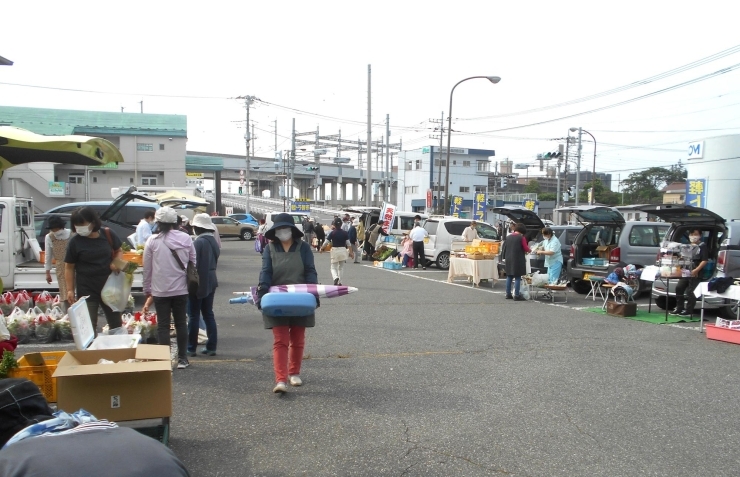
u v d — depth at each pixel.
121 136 44.88
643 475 4.02
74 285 6.39
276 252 6.01
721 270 9.94
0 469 1.79
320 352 7.45
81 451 1.85
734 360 7.23
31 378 4.28
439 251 19.50
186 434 4.69
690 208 10.18
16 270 10.70
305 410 5.27
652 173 66.00
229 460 4.20
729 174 31.89
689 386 6.10
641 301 13.02
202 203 17.12
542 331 8.98
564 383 6.18
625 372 6.64
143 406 4.10
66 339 7.71
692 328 9.38
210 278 7.12
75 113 45.00
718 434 4.78
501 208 15.12
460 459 4.25
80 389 3.98
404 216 23.80
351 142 63.38
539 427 4.89
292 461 4.19
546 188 81.75
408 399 5.60
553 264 12.70
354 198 91.81
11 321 7.53
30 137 4.39
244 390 5.84
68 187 42.38
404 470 4.06
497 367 6.80
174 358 6.93
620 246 12.73
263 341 8.10
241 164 74.62
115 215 14.49
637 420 5.08
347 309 10.89
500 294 13.39
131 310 9.34
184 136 45.97
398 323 9.50
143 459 1.86
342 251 14.80
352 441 4.57
